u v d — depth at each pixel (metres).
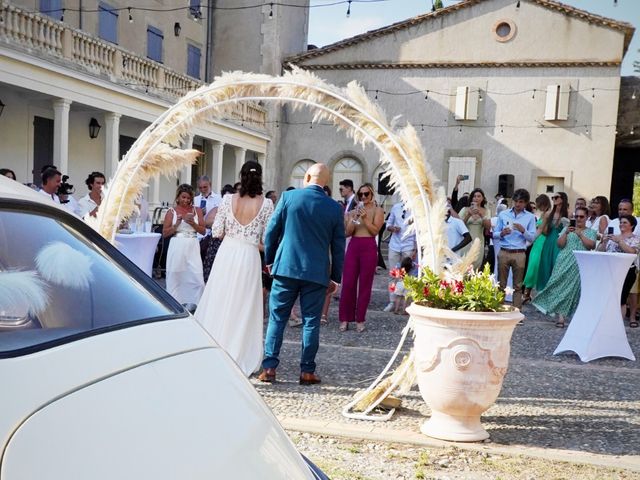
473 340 4.13
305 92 4.97
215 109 5.41
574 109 25.08
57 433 1.33
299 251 5.30
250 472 1.51
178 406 1.57
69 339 1.69
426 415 4.83
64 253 2.04
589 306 7.03
